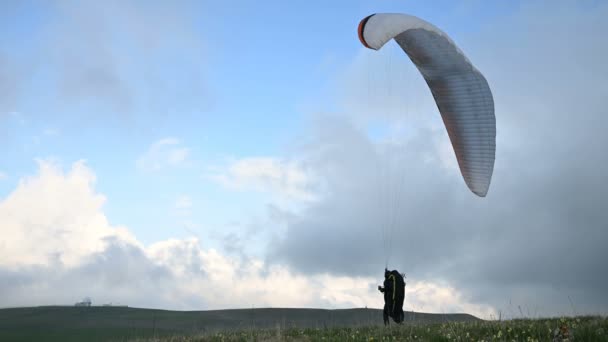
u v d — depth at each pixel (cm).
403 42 1938
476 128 1998
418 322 1727
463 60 1912
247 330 1889
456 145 2069
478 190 2055
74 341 3488
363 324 1927
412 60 2008
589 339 1090
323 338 1434
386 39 1680
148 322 4347
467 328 1373
